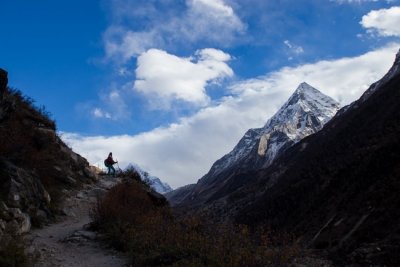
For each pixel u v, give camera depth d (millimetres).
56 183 19031
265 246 12133
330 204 65812
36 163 17781
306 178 103625
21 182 14391
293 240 13211
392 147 60750
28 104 22625
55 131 23562
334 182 75312
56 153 21250
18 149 16938
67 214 16891
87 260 11938
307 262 14086
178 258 11242
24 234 12719
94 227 14672
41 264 10781
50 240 13367
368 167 61969
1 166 14172
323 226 54625
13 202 13367
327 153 113312
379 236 31562
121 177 26344
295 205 89562
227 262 11016
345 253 21172
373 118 108938
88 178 22891
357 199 51531
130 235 13328
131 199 16516
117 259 12180
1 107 16109
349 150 97250
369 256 19594
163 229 13508
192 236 12336
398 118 86250
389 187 43562
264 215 97938
